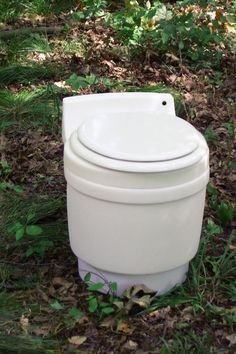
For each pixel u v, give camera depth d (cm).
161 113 204
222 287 204
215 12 394
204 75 346
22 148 285
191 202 183
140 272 187
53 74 342
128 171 172
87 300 199
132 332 187
